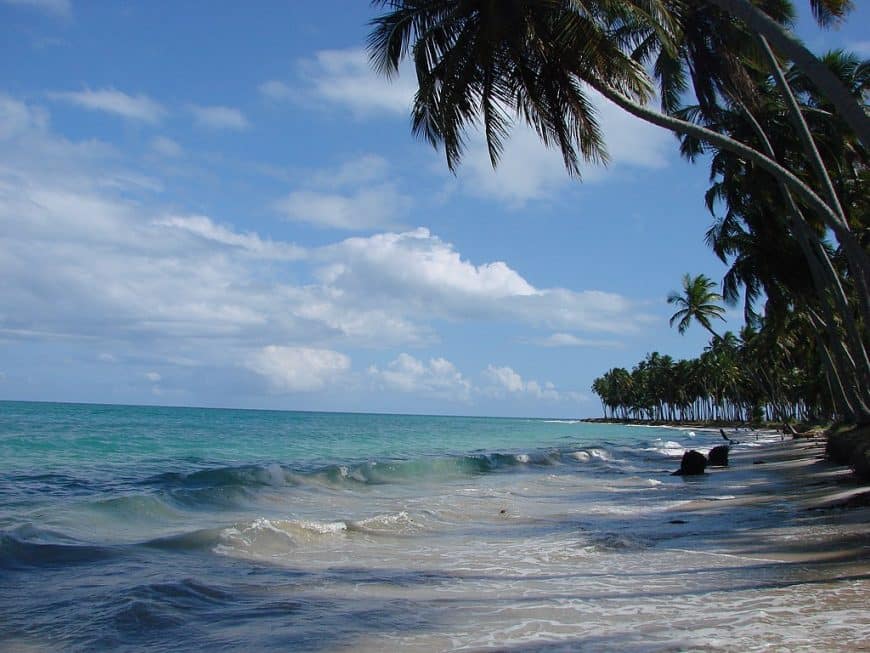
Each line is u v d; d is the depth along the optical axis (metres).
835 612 6.24
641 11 11.08
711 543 10.57
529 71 12.49
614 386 161.75
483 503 16.19
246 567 8.73
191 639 5.77
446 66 11.89
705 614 6.36
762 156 11.09
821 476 20.62
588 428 120.00
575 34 11.19
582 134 12.55
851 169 26.41
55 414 64.31
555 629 6.03
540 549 10.45
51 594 7.04
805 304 31.64
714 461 30.00
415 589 7.79
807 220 26.30
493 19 11.13
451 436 61.50
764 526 11.91
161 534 10.80
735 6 7.66
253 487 16.42
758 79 23.88
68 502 13.53
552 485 21.41
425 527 12.40
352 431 60.38
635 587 7.78
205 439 37.81
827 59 25.05
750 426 103.25
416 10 12.29
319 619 6.38
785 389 84.81
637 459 36.59
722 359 96.69
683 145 27.31
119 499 12.58
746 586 7.57
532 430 96.81
